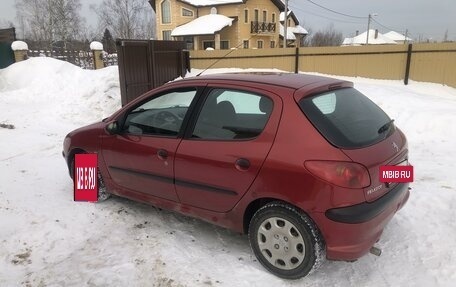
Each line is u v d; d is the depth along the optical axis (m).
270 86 3.37
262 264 3.40
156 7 45.16
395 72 14.27
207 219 3.73
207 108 3.65
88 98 11.30
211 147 3.49
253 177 3.22
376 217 3.00
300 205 3.03
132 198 4.39
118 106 10.89
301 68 15.92
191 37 41.25
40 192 5.12
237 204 3.41
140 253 3.69
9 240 3.88
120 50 10.34
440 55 13.41
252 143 3.26
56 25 47.00
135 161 4.10
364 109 3.58
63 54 23.11
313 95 3.28
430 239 3.85
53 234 4.02
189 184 3.68
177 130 3.81
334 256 3.04
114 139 4.32
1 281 3.26
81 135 4.73
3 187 5.28
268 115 3.25
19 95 13.02
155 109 4.04
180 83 3.93
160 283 3.25
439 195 4.82
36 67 15.10
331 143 2.98
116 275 3.35
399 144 3.50
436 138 7.74
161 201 4.05
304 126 3.08
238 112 3.44
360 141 3.11
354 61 14.95
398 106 9.30
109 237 3.98
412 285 3.19
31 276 3.33
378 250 3.43
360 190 2.90
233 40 42.25
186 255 3.65
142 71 11.20
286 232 3.17
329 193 2.90
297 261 3.17
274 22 47.31
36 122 9.77
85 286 3.21
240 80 3.58
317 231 3.05
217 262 3.54
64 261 3.56
